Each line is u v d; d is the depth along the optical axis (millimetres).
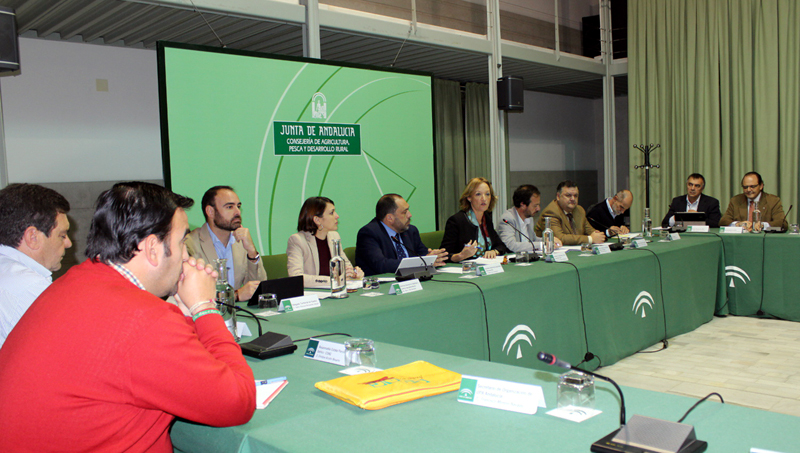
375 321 1984
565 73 7195
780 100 6043
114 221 882
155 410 861
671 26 6727
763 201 4859
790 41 5945
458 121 8008
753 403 2672
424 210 5172
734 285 4422
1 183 3619
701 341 3791
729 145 6418
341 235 4574
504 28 6406
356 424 910
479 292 2408
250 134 4043
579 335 2973
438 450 797
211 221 2648
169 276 939
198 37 5039
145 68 5445
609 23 7352
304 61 4285
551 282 2795
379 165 4812
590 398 942
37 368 794
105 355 796
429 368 1154
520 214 3988
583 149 10305
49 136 4855
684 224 4738
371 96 4727
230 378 876
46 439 788
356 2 4793
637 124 7090
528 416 919
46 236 1495
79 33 4805
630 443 766
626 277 3334
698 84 6547
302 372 1233
